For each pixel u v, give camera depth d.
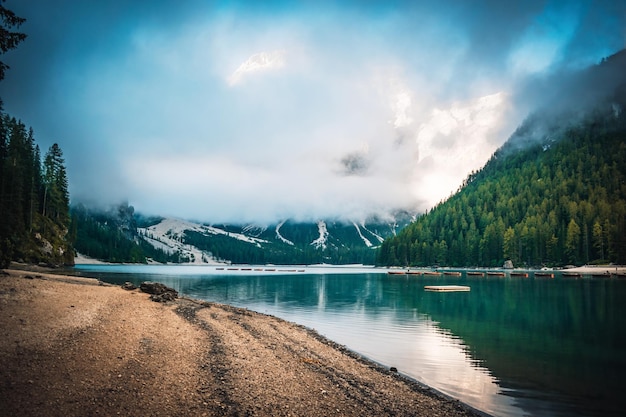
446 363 24.97
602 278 123.31
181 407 13.66
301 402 15.73
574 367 24.09
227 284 103.06
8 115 105.81
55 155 131.12
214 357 21.00
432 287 86.75
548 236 178.12
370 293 78.94
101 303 31.98
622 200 181.12
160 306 37.34
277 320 40.06
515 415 16.70
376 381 20.11
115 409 12.66
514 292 77.00
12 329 19.58
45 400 12.41
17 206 98.00
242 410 14.14
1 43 21.48
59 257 120.62
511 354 27.45
